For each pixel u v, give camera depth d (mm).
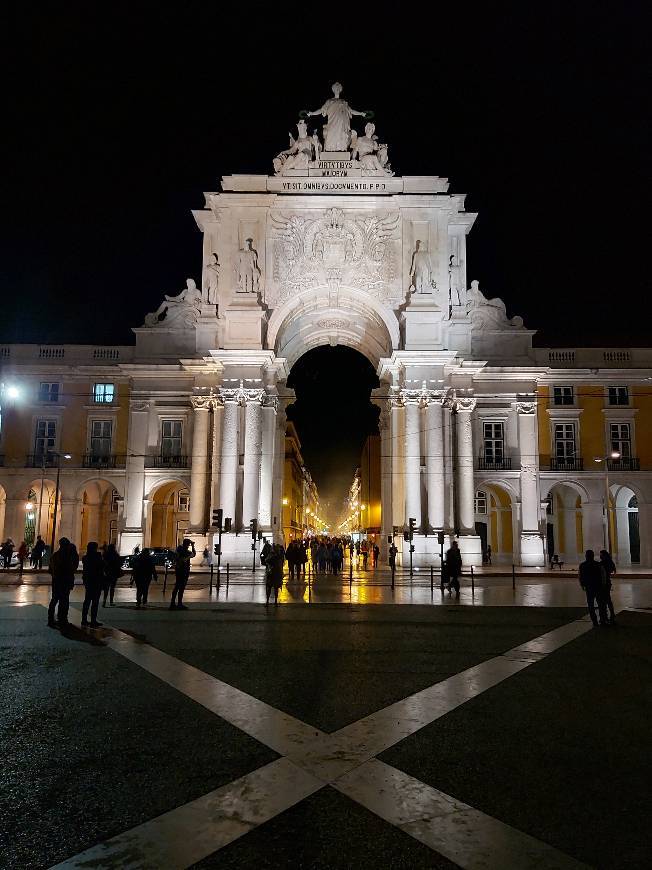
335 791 3156
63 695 4953
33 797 3090
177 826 2787
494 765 3518
